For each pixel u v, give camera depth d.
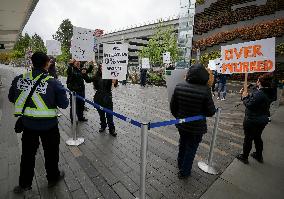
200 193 3.35
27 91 2.92
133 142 5.16
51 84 2.98
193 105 3.35
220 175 3.89
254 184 3.65
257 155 4.48
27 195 3.13
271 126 7.04
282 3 19.28
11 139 5.08
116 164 4.09
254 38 21.19
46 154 3.25
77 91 6.29
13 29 15.17
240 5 22.55
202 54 26.50
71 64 6.21
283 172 4.06
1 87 14.66
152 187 3.44
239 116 8.27
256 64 4.06
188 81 3.46
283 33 19.06
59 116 7.14
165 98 11.90
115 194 3.23
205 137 5.76
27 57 14.08
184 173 3.68
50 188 3.31
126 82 19.83
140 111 8.70
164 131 6.04
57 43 10.17
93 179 3.58
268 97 4.01
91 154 4.46
